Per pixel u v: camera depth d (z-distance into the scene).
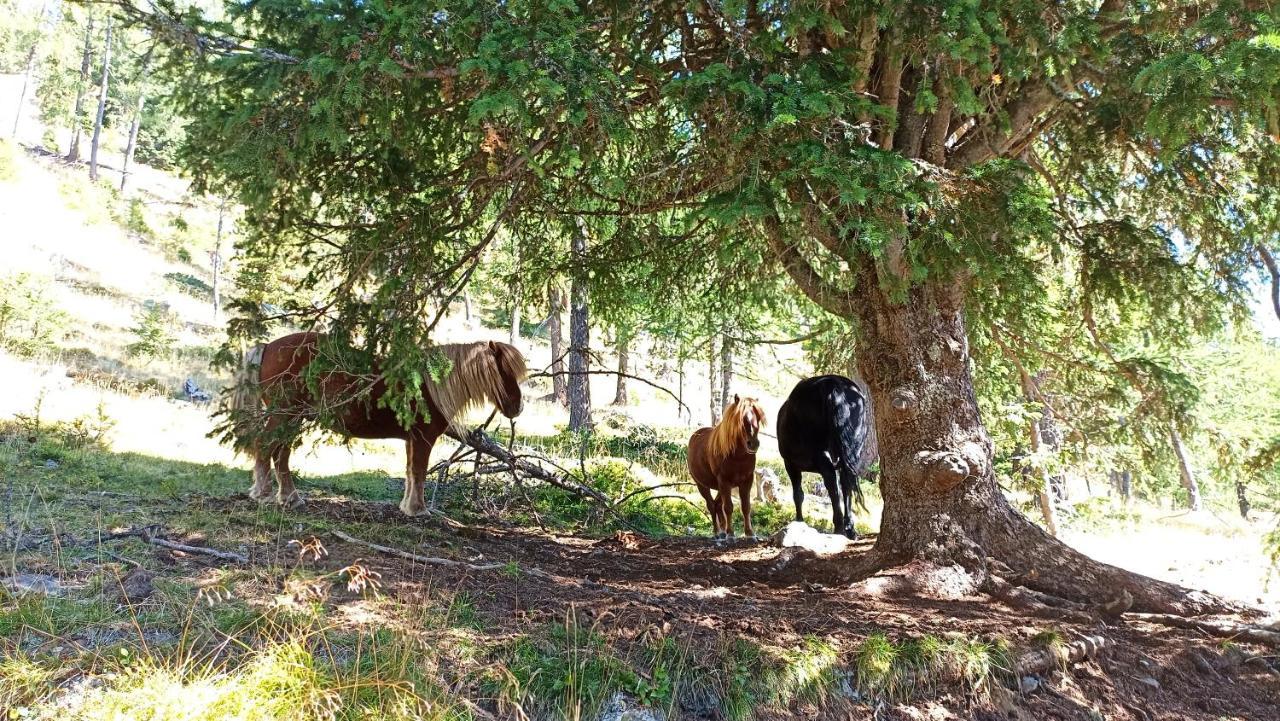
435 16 4.21
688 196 5.96
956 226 4.39
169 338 17.39
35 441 7.82
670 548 7.63
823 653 4.32
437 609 4.28
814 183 4.54
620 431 18.95
